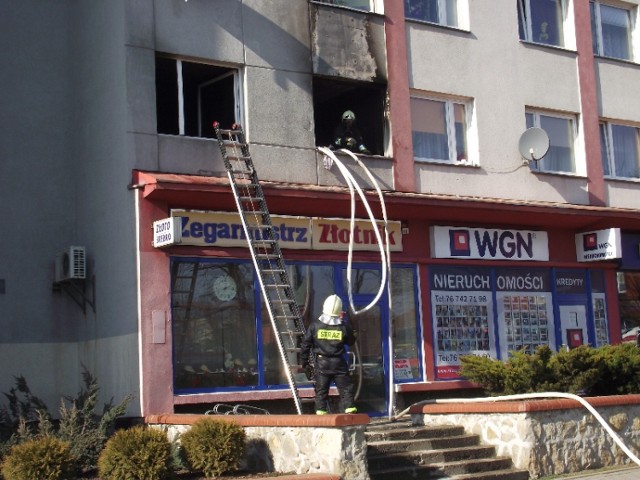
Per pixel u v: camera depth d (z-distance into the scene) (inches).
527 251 733.3
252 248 549.3
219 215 583.2
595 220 753.0
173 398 552.7
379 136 686.5
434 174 698.8
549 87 775.7
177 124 627.5
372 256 650.8
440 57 714.2
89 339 603.8
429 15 725.9
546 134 724.7
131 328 554.6
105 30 600.4
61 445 454.0
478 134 725.9
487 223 714.8
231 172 564.4
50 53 636.7
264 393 584.7
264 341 596.1
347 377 515.8
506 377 589.6
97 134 605.6
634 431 567.5
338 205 624.4
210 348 574.9
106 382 580.7
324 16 658.2
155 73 593.9
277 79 629.6
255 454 479.8
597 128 803.4
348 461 440.1
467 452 520.1
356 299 642.2
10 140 612.1
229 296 586.9
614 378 612.7
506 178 736.3
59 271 606.9
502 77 747.4
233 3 617.9
